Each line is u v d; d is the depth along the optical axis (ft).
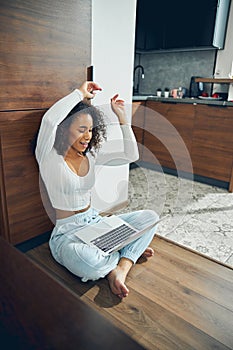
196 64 9.95
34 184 4.27
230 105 7.14
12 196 4.06
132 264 4.00
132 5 5.22
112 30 4.99
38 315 1.49
